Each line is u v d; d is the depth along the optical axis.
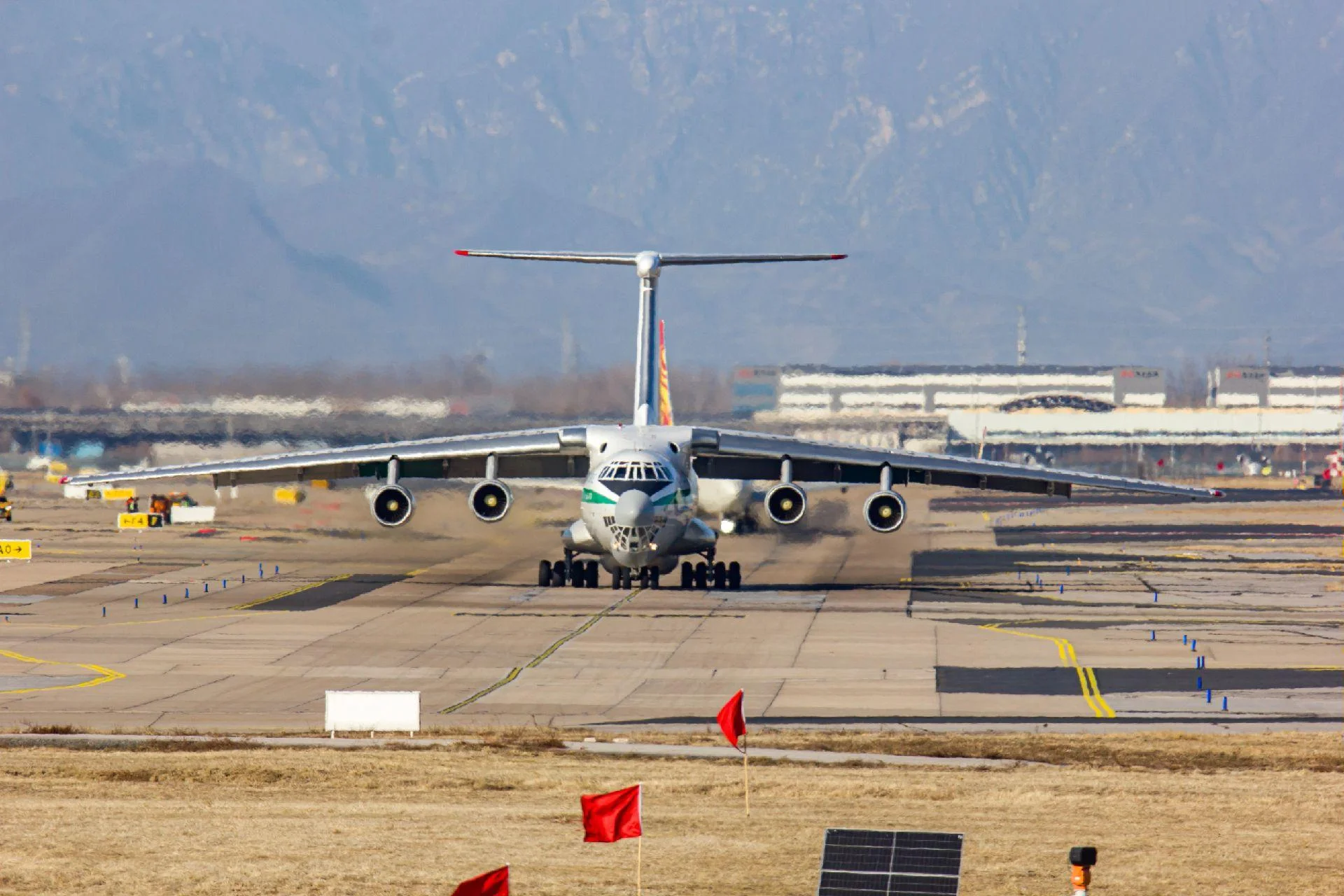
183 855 68.19
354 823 75.94
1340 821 79.31
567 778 89.06
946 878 54.53
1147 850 71.69
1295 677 129.88
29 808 79.12
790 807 82.06
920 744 102.19
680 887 63.78
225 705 117.06
